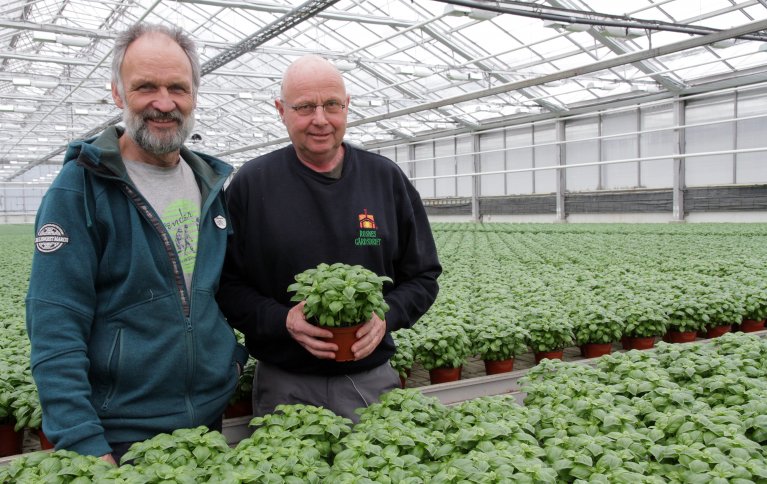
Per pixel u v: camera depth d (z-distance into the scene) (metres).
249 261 3.77
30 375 5.07
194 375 3.22
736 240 17.75
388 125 37.81
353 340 3.41
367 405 3.83
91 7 23.53
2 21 18.09
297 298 3.24
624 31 17.77
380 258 3.83
